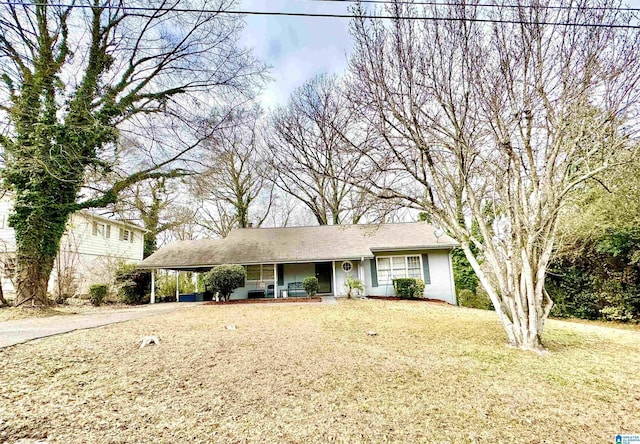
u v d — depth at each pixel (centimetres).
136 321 809
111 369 456
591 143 554
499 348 581
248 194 2523
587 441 304
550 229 590
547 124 552
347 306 1163
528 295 579
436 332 716
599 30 519
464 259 1555
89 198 1236
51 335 611
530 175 575
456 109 618
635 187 845
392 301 1342
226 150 1867
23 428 305
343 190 2194
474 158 614
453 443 298
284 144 2155
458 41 598
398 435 311
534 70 545
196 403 369
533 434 314
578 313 1030
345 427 323
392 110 631
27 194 1026
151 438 300
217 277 1304
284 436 307
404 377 446
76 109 1041
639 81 519
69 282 1342
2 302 1050
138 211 1488
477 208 625
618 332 742
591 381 436
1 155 980
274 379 435
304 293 1589
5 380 399
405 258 1594
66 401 362
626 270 910
